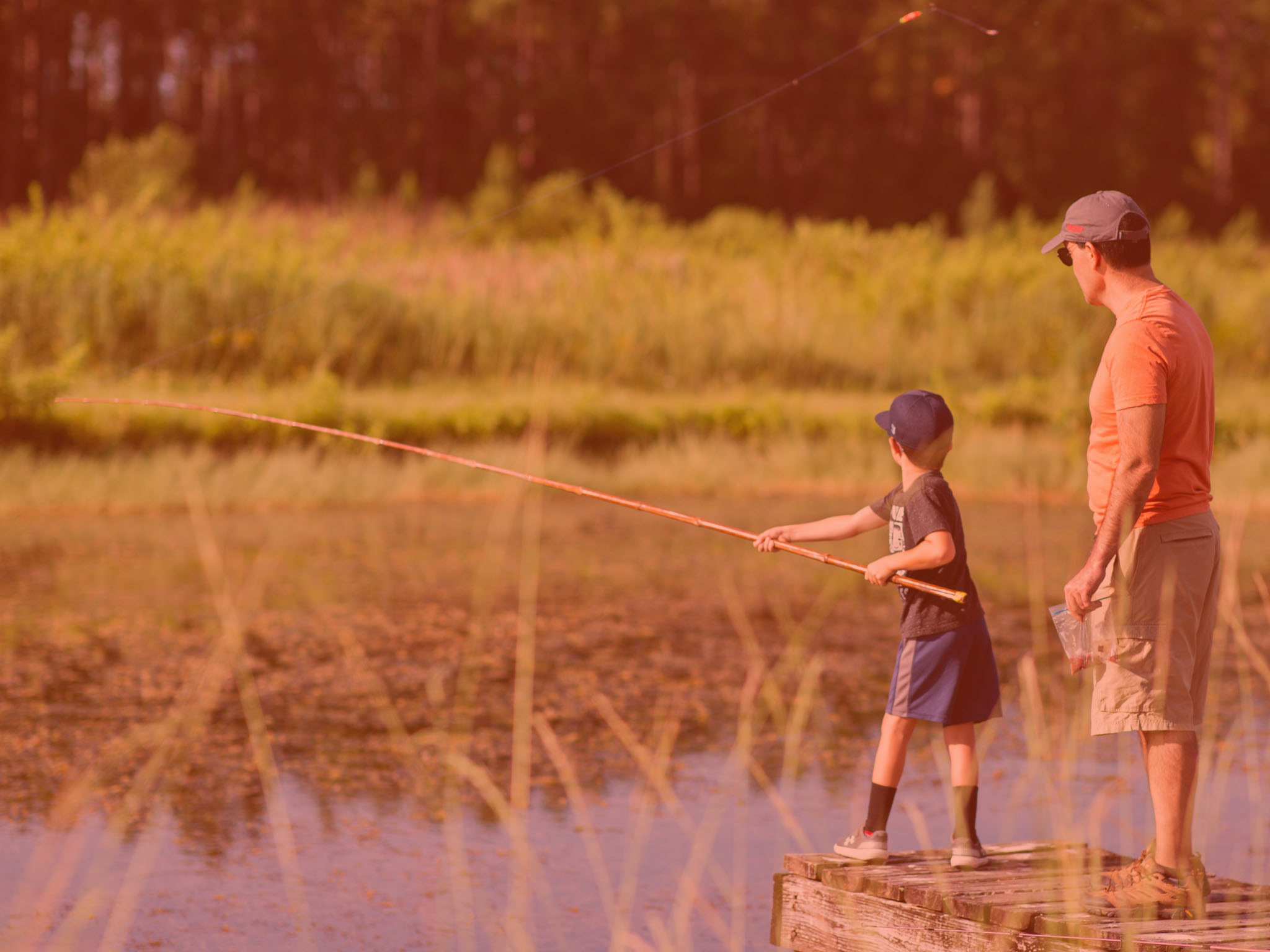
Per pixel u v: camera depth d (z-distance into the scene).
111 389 44.09
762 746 16.38
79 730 16.61
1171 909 8.90
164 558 29.47
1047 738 13.67
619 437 44.22
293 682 19.22
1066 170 139.88
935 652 9.93
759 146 134.50
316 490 38.50
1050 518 37.94
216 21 126.56
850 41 136.12
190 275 49.56
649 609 25.19
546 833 13.27
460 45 138.62
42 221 53.19
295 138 135.62
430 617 23.84
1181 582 8.94
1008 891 9.32
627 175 131.00
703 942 10.69
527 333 52.94
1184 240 99.69
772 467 43.19
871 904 9.59
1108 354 8.98
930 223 129.25
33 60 122.44
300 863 12.39
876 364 56.50
